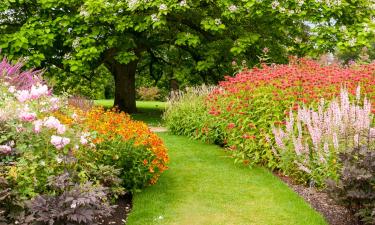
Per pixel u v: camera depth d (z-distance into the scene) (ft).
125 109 51.72
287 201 17.90
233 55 44.62
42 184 14.58
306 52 41.70
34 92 16.29
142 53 56.59
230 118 25.93
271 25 43.21
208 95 31.99
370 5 42.47
